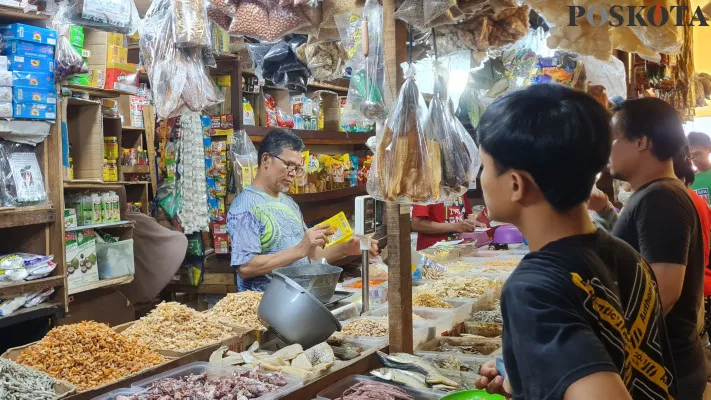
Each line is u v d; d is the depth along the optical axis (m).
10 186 3.49
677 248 1.94
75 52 3.63
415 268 3.66
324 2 2.26
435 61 2.18
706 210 2.77
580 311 0.97
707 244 2.78
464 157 2.05
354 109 2.16
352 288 3.41
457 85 2.46
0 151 3.50
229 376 1.98
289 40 2.80
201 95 2.47
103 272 4.16
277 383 1.91
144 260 4.49
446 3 1.95
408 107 1.98
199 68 2.49
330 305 2.96
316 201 6.02
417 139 1.98
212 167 4.73
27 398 1.78
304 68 2.86
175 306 2.49
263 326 2.43
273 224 3.24
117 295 4.24
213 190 4.75
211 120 4.75
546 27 3.13
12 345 3.68
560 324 0.93
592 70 3.28
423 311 2.95
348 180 6.51
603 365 0.88
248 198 3.26
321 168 6.07
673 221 1.96
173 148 4.71
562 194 1.02
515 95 1.05
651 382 1.09
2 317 3.32
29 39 3.45
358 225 2.79
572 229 1.06
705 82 6.46
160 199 4.77
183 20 2.35
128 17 2.51
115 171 4.39
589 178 1.02
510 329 1.01
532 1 2.06
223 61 4.68
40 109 3.53
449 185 2.04
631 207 2.09
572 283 0.98
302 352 2.09
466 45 2.37
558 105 1.01
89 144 4.11
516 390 1.03
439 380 2.04
